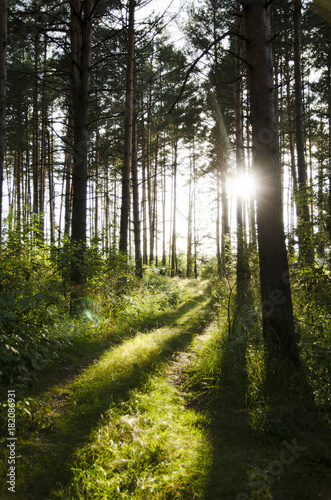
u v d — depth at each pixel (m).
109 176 25.06
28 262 7.58
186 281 20.05
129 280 11.19
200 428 3.52
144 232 25.20
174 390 4.42
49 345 5.18
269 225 4.57
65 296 7.49
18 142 23.66
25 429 3.34
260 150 4.60
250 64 4.63
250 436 3.32
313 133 22.28
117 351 5.81
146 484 2.62
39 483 2.68
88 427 3.48
